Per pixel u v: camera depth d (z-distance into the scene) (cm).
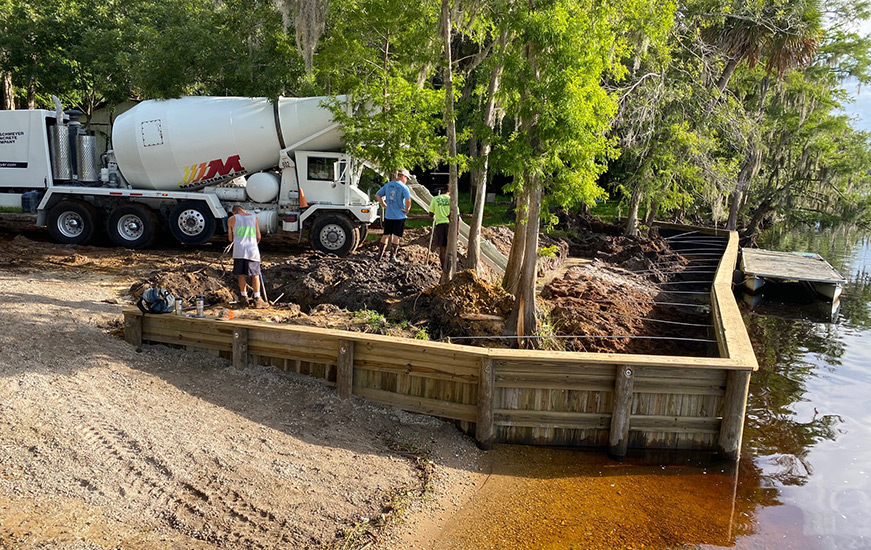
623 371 731
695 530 602
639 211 2505
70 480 561
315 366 818
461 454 726
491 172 935
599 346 974
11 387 682
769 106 2553
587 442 767
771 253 2138
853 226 2755
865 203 2683
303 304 1067
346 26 1384
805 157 2627
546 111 841
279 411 746
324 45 1488
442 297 972
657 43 1675
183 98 1572
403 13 1223
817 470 738
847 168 2625
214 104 1537
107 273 1245
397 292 1060
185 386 770
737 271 1912
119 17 2133
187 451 629
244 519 546
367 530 557
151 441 635
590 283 1346
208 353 859
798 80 2464
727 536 594
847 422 884
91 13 2258
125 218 1549
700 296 1576
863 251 2862
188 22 1706
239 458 632
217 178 1570
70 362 769
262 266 1206
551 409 758
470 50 2002
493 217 2533
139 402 709
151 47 1627
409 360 771
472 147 2017
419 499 620
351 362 785
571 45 846
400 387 786
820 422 881
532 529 591
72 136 1581
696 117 2111
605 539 580
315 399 781
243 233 986
